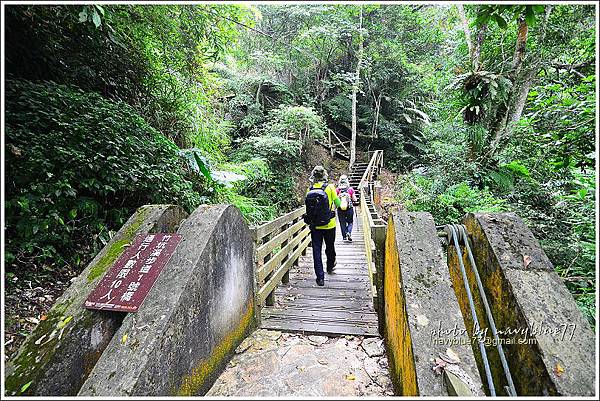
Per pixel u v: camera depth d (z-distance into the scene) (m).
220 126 7.96
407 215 2.23
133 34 4.07
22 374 1.43
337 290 3.83
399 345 1.84
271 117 13.51
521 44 5.82
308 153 14.80
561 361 1.26
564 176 4.36
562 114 3.06
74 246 2.74
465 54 8.04
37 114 2.58
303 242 5.40
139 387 1.39
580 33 5.72
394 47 15.55
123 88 4.32
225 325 2.27
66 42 3.59
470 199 5.36
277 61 14.17
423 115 15.33
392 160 17.42
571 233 3.82
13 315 2.00
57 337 1.59
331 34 14.22
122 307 1.71
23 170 2.33
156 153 3.50
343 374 2.17
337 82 15.69
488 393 1.59
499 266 1.69
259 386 2.05
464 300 2.03
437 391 1.28
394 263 2.10
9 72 3.13
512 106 6.09
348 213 6.32
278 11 14.82
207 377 2.00
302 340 2.64
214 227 2.15
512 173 5.49
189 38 4.34
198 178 4.61
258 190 10.34
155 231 2.31
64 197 2.60
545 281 1.58
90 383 1.39
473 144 6.19
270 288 3.25
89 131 2.77
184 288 1.77
